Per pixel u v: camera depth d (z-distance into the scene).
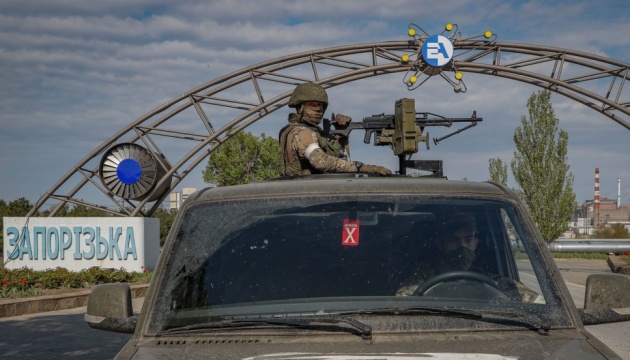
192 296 3.48
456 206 3.80
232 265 3.57
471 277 3.55
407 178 4.03
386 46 27.62
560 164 47.34
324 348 3.09
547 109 47.75
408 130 5.55
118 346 11.76
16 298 17.17
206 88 28.27
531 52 28.27
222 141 28.91
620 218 160.25
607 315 3.46
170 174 28.03
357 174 4.23
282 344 3.15
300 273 3.53
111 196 28.14
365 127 6.43
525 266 3.60
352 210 3.74
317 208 3.75
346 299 3.44
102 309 3.55
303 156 4.80
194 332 3.29
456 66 27.59
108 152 27.88
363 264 3.56
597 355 3.02
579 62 28.44
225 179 52.03
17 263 26.98
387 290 3.49
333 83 28.06
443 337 3.20
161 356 3.10
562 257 44.72
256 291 3.48
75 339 12.50
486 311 3.29
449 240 3.67
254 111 28.30
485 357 2.99
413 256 3.60
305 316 3.30
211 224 3.72
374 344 3.12
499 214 3.78
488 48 28.02
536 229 3.72
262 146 52.38
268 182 4.07
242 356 3.05
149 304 3.45
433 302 3.45
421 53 27.11
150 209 28.72
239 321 3.28
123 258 26.97
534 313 3.38
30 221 27.14
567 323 3.32
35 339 12.51
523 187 47.94
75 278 21.25
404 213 3.75
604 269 32.88
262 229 3.69
